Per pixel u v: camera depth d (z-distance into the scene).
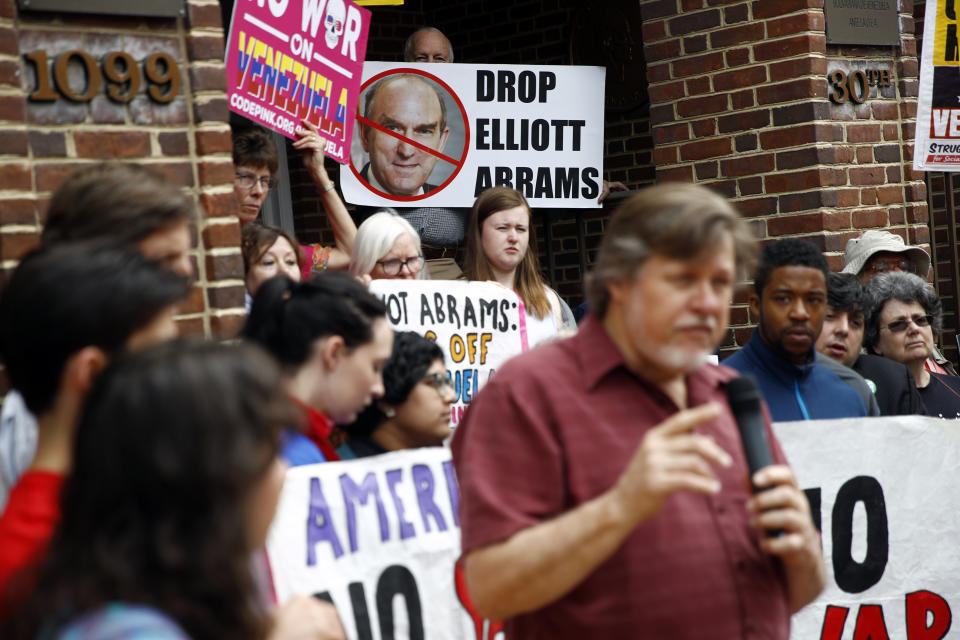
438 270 5.66
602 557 1.77
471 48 8.15
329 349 2.51
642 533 1.90
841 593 3.19
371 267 4.32
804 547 1.97
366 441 3.02
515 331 4.09
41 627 1.16
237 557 1.22
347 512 2.61
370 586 2.62
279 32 4.29
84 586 1.15
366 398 2.57
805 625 3.17
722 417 2.09
